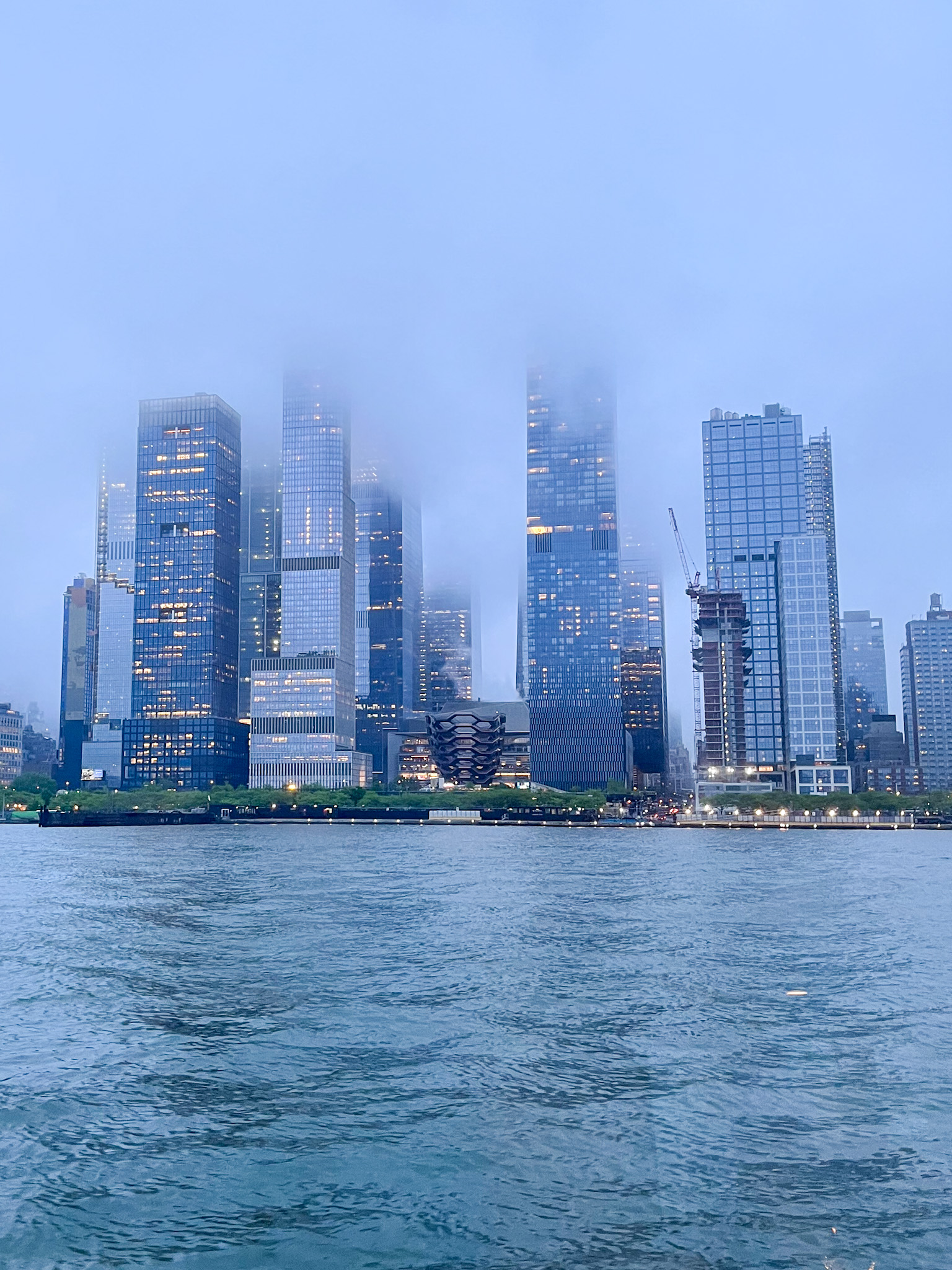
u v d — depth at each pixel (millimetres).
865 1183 32438
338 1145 35969
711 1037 50188
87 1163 34469
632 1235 29000
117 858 189000
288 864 174000
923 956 74062
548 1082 43062
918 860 184250
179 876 147500
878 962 71375
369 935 85375
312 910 103375
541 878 143125
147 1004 58250
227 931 88250
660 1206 30844
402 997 60094
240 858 191875
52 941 82250
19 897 116250
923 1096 40844
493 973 67562
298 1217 30406
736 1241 28625
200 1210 30891
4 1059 47000
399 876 147875
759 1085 42562
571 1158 34625
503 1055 47250
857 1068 44781
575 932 86812
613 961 72000
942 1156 34594
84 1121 38594
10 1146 36000
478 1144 35969
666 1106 39844
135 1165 34250
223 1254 28141
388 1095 41500
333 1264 27531
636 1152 35094
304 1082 43375
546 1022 53531
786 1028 52062
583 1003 58094
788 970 68312
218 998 59906
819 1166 33875
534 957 73750
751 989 61875
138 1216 30484
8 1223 30000
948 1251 27984
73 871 157000
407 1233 29250
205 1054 47625
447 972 68125
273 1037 50719
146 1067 45625
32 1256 27984
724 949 77188
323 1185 32594
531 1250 28203
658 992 61156
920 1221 29781
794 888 126938
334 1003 58281
